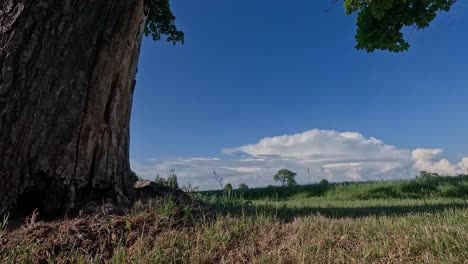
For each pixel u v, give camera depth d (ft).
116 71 13.99
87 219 12.26
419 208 19.54
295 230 13.51
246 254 11.71
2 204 11.79
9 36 12.33
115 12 13.62
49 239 11.04
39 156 12.35
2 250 10.37
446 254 10.87
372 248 11.59
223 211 15.70
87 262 10.43
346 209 20.95
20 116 12.10
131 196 14.78
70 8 12.89
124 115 14.83
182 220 13.25
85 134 13.17
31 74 12.34
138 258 10.64
